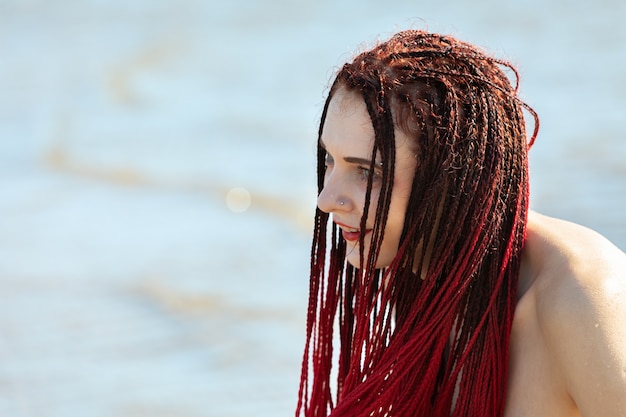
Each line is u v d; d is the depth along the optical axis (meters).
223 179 18.98
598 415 3.87
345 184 4.40
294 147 21.12
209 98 26.94
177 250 14.66
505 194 4.31
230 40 35.00
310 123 23.08
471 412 4.33
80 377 10.22
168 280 13.12
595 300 3.93
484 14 31.38
